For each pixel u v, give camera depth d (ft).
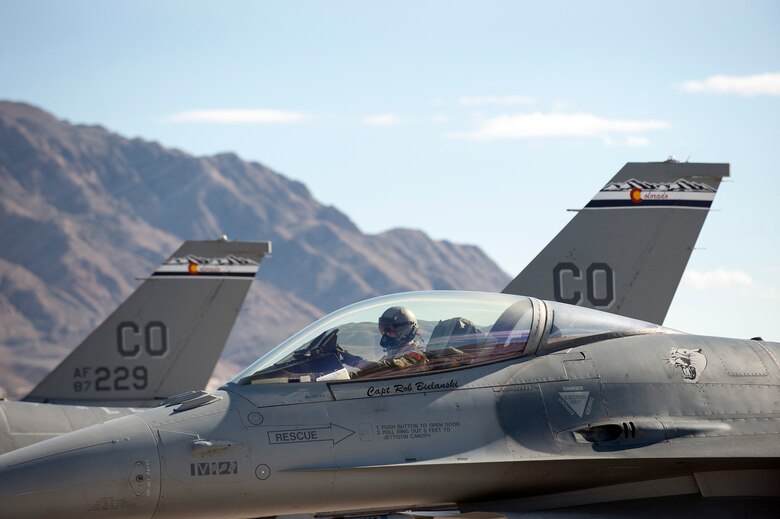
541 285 219.00
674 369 120.67
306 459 106.11
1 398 214.28
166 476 102.12
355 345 114.73
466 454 109.29
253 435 105.91
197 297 269.03
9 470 100.27
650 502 117.08
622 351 121.19
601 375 118.01
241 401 108.88
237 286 271.49
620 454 110.83
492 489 112.68
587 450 111.34
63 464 100.73
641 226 220.84
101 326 264.11
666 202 221.66
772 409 119.75
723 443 114.21
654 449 112.27
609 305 219.00
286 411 108.58
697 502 116.88
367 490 108.37
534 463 111.14
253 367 113.50
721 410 118.11
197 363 267.59
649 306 219.61
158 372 265.13
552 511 115.65
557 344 120.26
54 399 258.57
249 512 106.22
